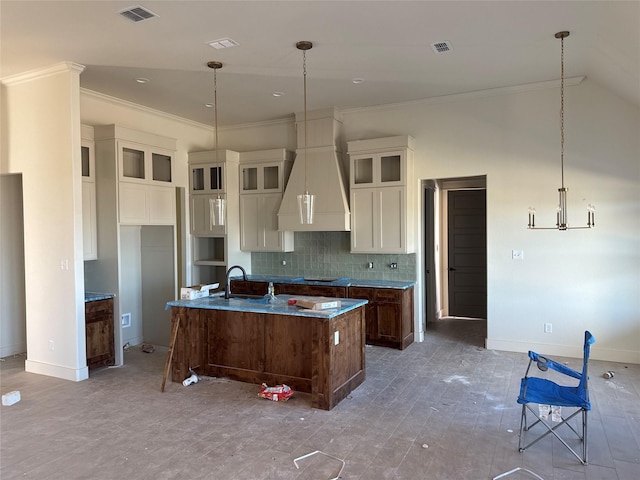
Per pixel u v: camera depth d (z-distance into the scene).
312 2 3.29
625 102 4.91
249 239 6.81
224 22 3.62
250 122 6.98
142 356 5.59
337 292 5.98
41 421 3.62
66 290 4.67
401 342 5.62
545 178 5.30
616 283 5.00
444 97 5.74
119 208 5.23
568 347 5.23
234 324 4.52
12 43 4.00
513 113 5.44
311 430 3.41
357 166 6.11
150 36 3.88
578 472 2.80
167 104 5.98
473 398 4.02
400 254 6.12
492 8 3.40
